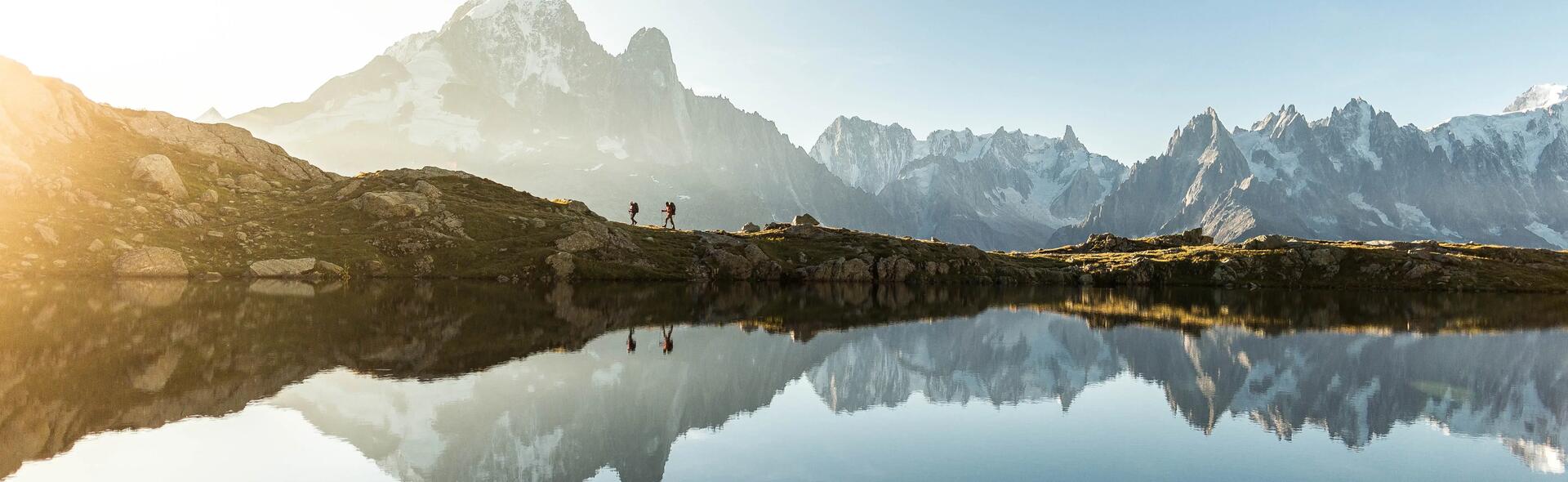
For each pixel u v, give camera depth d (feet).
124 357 121.49
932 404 108.99
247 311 190.70
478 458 76.64
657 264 438.81
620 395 108.58
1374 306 341.62
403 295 258.37
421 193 442.50
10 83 383.65
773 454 81.61
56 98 408.87
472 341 154.40
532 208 482.28
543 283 366.84
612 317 214.90
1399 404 112.47
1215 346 180.45
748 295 331.36
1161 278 530.68
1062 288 475.31
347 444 79.51
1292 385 127.44
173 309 190.70
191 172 424.46
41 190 337.11
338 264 349.00
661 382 119.44
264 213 393.09
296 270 333.42
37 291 229.25
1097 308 301.22
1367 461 81.92
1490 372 145.79
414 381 112.37
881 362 148.66
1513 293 474.49
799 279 469.57
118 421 85.46
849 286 436.35
